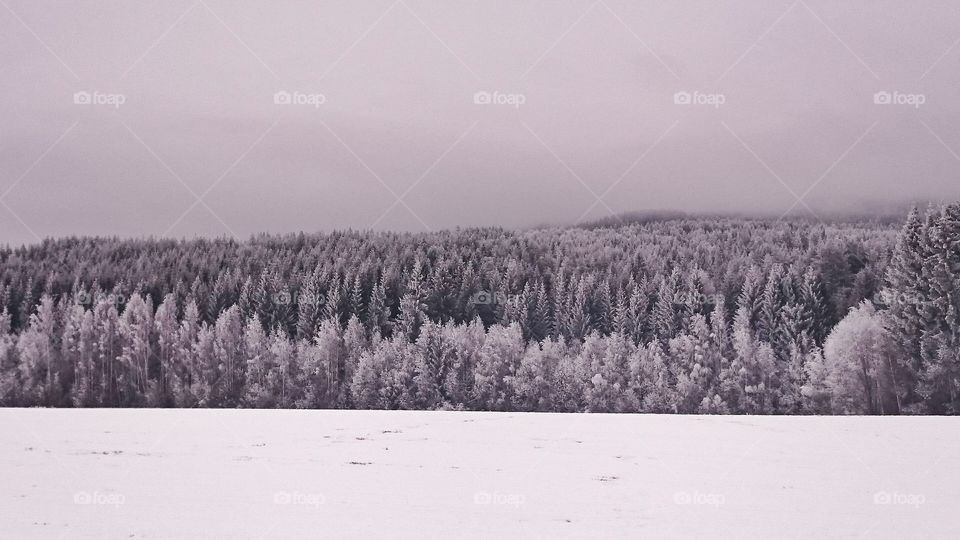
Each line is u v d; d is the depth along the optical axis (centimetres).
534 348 6525
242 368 6812
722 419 3011
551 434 2380
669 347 6806
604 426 2661
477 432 2422
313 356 6744
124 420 2798
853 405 5659
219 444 2091
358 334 6881
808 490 1488
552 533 1169
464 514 1279
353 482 1539
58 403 6819
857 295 6638
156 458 1830
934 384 5409
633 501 1384
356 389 6581
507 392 6488
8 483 1516
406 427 2580
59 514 1267
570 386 6444
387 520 1234
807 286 6725
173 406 6775
